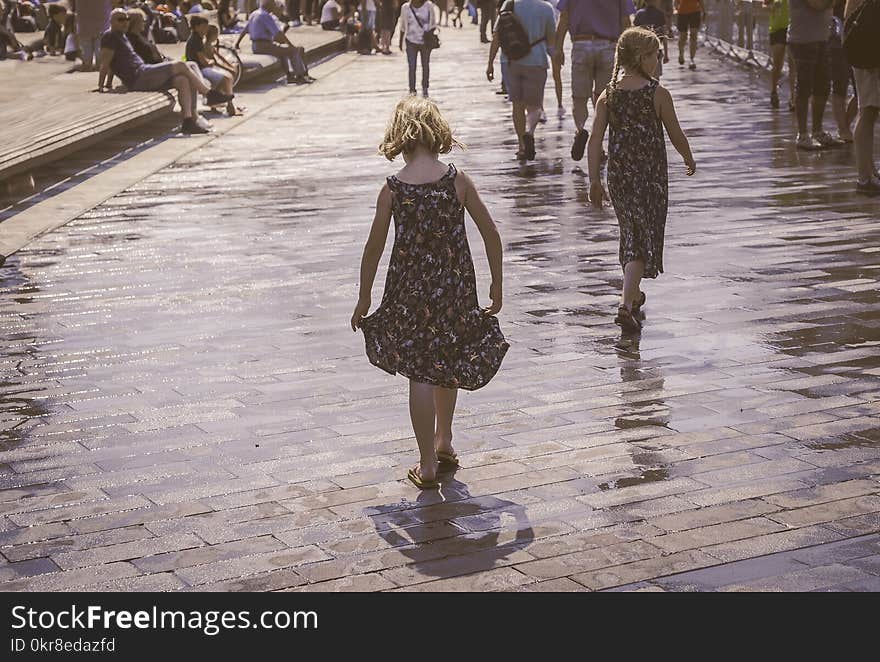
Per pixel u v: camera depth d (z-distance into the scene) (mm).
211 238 23172
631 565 9773
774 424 12836
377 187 28281
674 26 73875
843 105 32000
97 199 27688
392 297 11523
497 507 10977
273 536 10523
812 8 30859
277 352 15859
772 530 10312
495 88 51219
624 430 12797
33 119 33031
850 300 17531
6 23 58500
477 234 22734
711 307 17422
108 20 48312
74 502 11367
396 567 9891
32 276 20531
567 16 30172
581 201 25750
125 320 17594
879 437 12367
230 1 74750
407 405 13781
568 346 15781
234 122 41531
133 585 9773
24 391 14594
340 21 83562
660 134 16844
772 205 24594
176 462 12250
